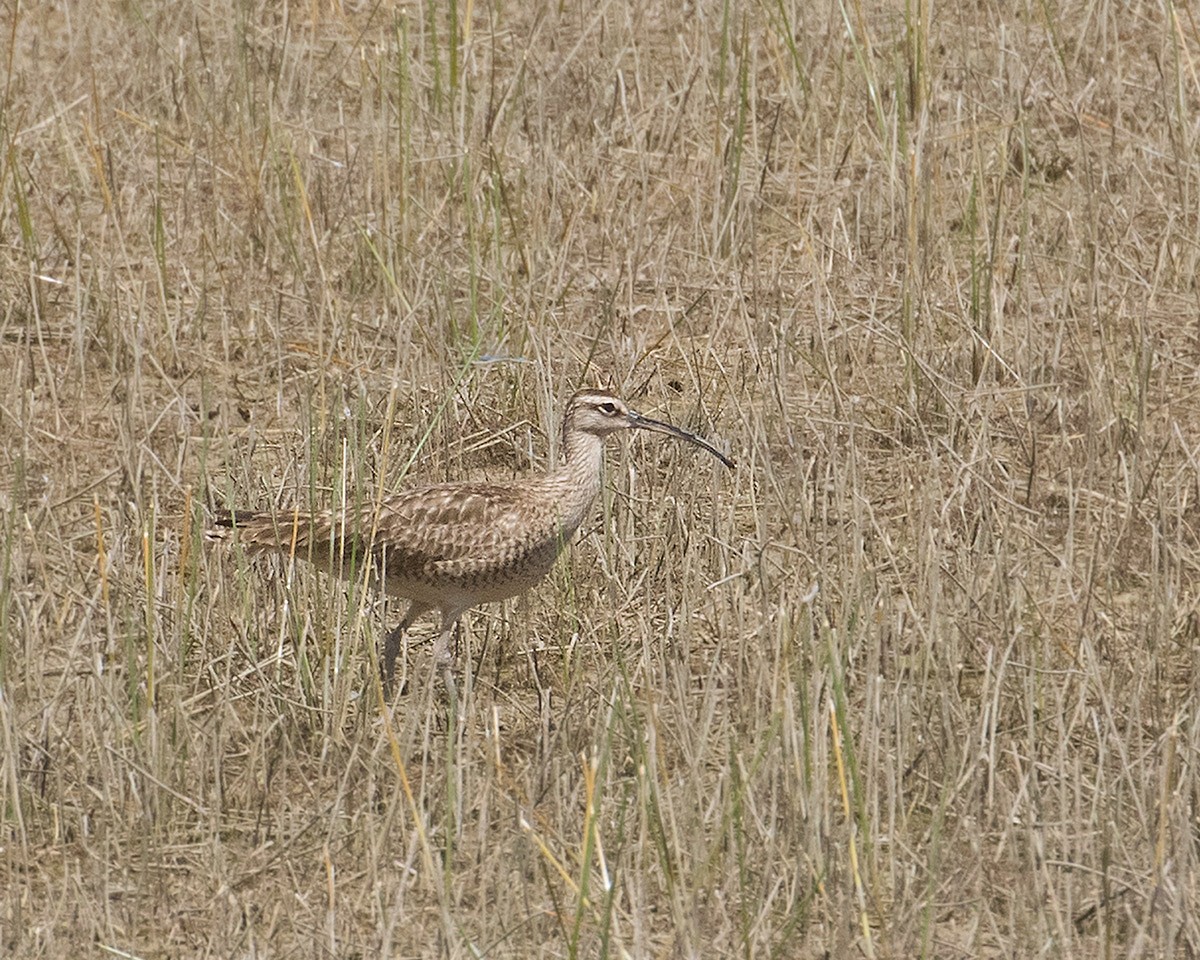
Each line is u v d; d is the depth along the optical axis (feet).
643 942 40.57
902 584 56.44
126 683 51.08
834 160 84.43
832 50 92.89
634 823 45.21
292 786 48.42
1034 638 51.85
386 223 77.30
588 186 83.25
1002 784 46.50
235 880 44.24
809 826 43.50
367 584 51.78
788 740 45.44
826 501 59.00
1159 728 49.16
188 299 75.82
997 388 67.87
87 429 66.64
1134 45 94.68
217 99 89.61
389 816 44.78
